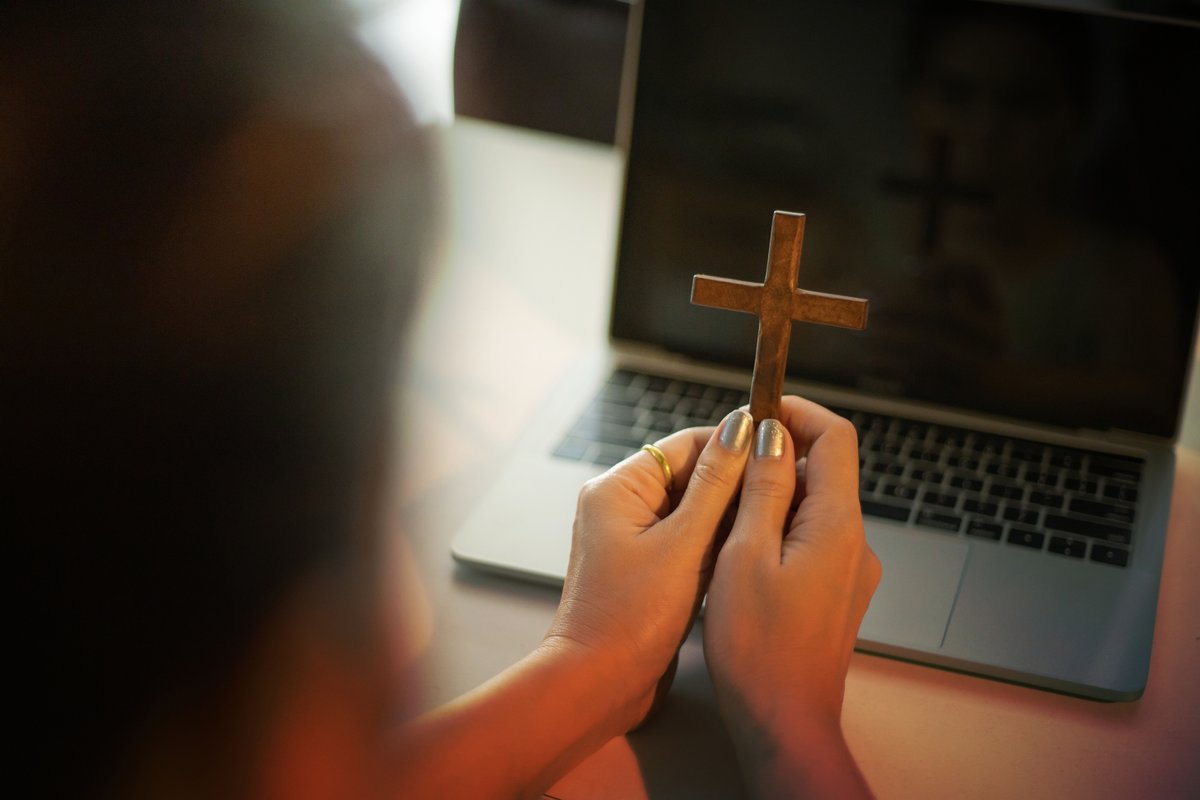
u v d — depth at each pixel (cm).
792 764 56
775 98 98
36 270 108
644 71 100
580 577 64
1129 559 77
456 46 148
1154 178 91
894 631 70
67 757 63
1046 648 69
